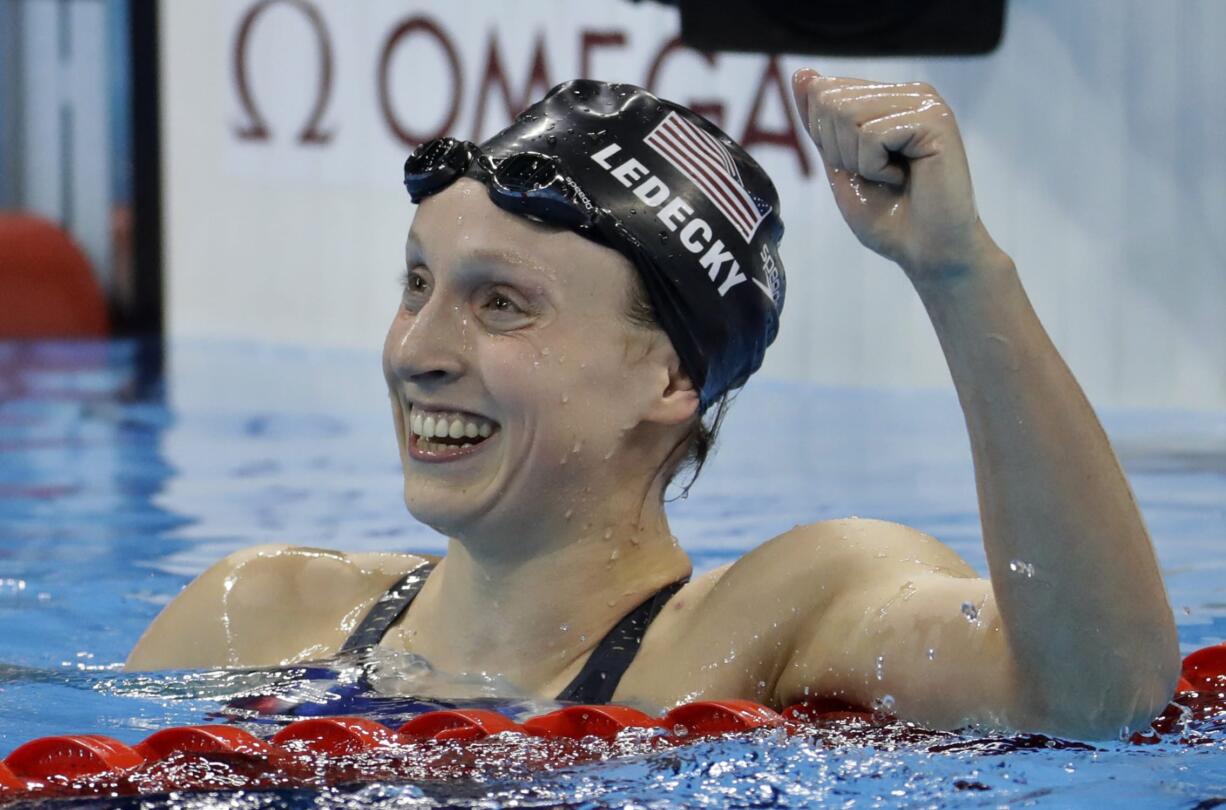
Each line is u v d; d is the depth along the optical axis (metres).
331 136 34.47
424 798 5.97
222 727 6.75
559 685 7.72
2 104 43.38
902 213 6.13
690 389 7.74
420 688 7.85
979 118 27.36
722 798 5.99
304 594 8.88
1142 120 26.33
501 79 31.94
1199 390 26.19
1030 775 6.25
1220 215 25.92
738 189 7.94
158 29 37.31
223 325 36.53
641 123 7.78
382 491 18.02
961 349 6.10
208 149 36.34
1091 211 26.77
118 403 26.45
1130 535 6.09
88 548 14.66
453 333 7.42
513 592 7.79
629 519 7.82
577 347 7.40
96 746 6.42
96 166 42.38
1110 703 6.25
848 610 7.23
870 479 18.20
